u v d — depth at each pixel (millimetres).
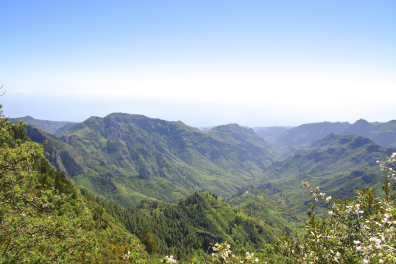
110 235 61375
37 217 14375
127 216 141000
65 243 14703
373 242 6637
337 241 8703
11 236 12531
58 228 14227
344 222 9227
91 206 82188
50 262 13508
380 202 8133
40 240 13469
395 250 5949
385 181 8344
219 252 8273
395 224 6711
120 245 52750
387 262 5883
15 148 13859
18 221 13172
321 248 8719
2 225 12516
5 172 12836
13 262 12219
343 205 9555
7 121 13477
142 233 99000
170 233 151625
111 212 125750
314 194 9992
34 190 16203
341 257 8383
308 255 9055
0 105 12656
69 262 14742
